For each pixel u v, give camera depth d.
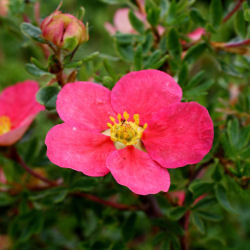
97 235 0.12
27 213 0.11
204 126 0.08
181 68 0.09
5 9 0.12
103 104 0.08
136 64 0.09
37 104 0.10
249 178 0.09
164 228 0.10
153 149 0.08
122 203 0.12
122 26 0.12
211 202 0.10
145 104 0.08
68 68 0.08
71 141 0.08
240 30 0.10
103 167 0.08
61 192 0.10
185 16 0.10
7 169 0.11
